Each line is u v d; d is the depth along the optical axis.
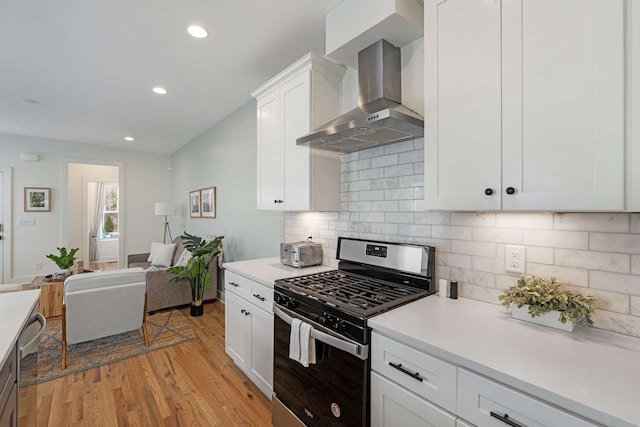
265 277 2.02
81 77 2.80
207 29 2.08
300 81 2.16
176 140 5.43
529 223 1.35
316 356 1.50
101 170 7.48
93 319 2.48
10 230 5.07
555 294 1.17
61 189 5.46
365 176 2.09
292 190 2.24
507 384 0.86
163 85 2.99
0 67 2.60
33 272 5.25
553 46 1.00
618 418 0.67
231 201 4.04
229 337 2.50
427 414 1.06
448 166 1.30
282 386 1.76
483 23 1.19
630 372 0.86
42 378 2.29
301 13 1.92
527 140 1.06
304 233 2.70
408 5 1.60
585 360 0.93
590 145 0.93
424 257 1.67
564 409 0.76
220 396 2.11
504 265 1.43
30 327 1.35
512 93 1.10
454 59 1.28
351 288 1.69
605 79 0.90
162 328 3.26
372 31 1.70
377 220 2.01
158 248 4.96
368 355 1.27
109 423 1.83
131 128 4.62
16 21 1.96
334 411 1.41
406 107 1.75
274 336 1.82
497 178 1.14
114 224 7.98
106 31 2.09
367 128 1.54
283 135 2.33
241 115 3.71
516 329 1.16
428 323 1.22
